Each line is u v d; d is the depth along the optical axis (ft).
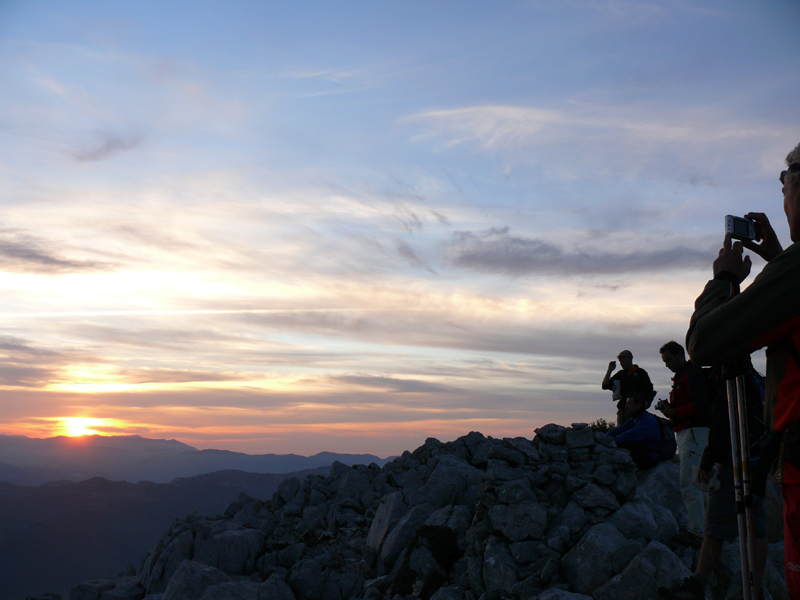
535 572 22.86
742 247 8.95
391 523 33.01
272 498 47.55
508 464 27.73
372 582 29.25
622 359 33.04
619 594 20.10
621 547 21.94
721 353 7.55
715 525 17.57
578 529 24.41
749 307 7.07
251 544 37.04
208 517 46.21
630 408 31.09
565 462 27.30
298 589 30.96
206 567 30.86
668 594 18.01
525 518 24.34
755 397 16.34
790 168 7.45
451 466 34.73
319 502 45.42
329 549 36.37
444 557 27.17
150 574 35.78
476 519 26.55
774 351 7.24
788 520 7.10
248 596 28.55
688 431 23.79
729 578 21.04
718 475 17.33
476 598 23.50
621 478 26.11
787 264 6.82
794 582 6.97
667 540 24.57
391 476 44.86
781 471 7.32
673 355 24.44
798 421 6.86
